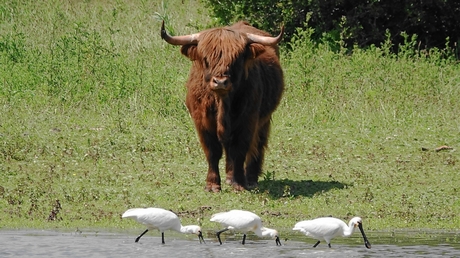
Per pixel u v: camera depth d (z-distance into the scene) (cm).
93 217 2903
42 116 4278
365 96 4894
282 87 3716
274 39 3128
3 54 5062
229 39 3088
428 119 4644
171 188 3303
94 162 3647
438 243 2548
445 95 5019
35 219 2845
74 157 3712
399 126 4497
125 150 3847
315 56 5300
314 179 3575
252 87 3259
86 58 5019
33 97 4553
